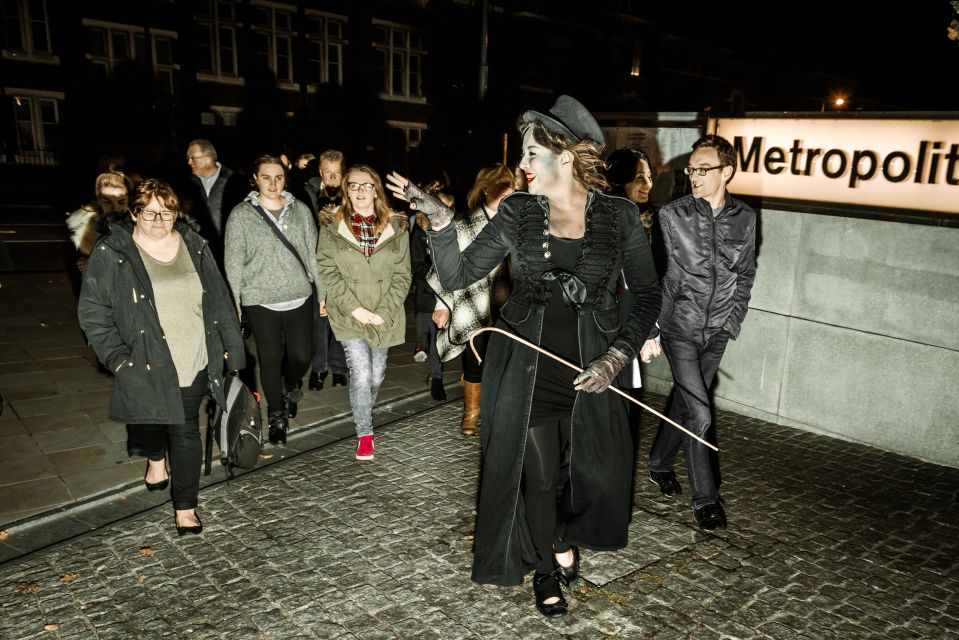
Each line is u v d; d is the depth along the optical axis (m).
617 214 2.54
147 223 3.18
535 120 2.46
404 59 33.06
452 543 3.40
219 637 2.70
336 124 31.81
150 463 3.91
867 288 4.56
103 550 3.30
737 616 2.87
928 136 4.23
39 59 26.80
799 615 2.89
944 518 3.73
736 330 3.69
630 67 36.53
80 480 4.05
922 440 4.46
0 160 26.45
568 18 33.69
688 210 3.58
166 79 28.50
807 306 4.84
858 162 4.54
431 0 33.06
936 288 4.29
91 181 23.05
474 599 2.96
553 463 2.67
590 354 2.57
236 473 4.17
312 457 4.41
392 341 4.38
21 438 4.63
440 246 2.46
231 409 3.53
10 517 3.62
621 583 3.09
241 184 6.43
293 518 3.63
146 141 27.88
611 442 2.65
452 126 30.36
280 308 4.46
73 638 2.68
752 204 5.04
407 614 2.85
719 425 5.05
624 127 5.90
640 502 3.86
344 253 4.27
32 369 6.11
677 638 2.73
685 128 5.52
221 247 6.20
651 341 3.13
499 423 2.62
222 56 29.06
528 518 2.75
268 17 29.62
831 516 3.74
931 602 2.99
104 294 3.16
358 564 3.21
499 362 2.65
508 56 32.28
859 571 3.22
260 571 3.15
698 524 3.62
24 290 9.38
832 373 4.79
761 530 3.58
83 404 5.28
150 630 2.73
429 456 4.44
